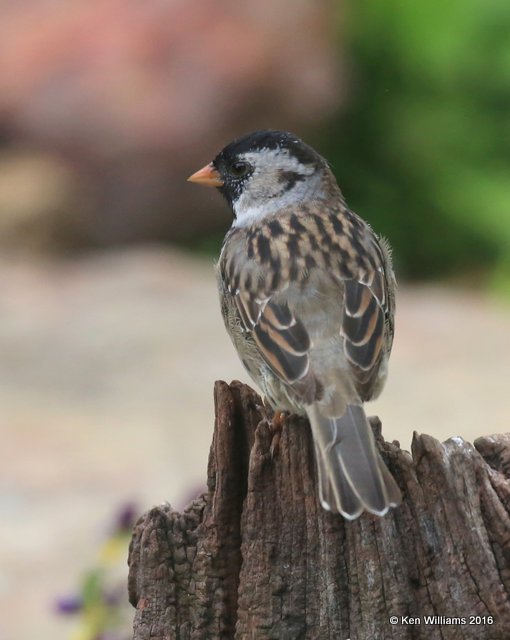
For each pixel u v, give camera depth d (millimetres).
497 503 6594
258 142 8828
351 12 21266
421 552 6625
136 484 13719
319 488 6574
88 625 9078
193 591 7027
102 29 21172
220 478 6969
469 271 21156
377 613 6617
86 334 17500
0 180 21125
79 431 14938
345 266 7859
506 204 20891
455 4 21188
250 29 20828
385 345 7691
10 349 17109
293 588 6727
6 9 21703
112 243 21188
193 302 18547
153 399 15727
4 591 12047
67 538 12766
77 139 20938
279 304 7664
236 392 7023
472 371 16250
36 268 20438
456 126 21344
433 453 6602
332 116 21172
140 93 20750
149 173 20797
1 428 14961
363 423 6828
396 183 21453
